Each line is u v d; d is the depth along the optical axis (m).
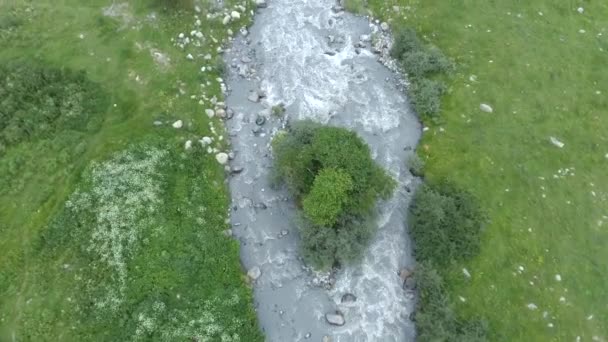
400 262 23.52
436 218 23.05
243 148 26.58
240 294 21.98
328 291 22.75
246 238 24.05
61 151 24.84
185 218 23.52
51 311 20.75
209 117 26.98
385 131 27.48
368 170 22.81
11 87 26.47
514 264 22.89
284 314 22.16
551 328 21.41
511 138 26.66
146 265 21.97
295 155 23.75
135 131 25.77
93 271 21.70
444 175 25.47
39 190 23.81
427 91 27.78
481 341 20.56
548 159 26.02
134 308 20.98
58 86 26.77
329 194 21.59
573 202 24.67
